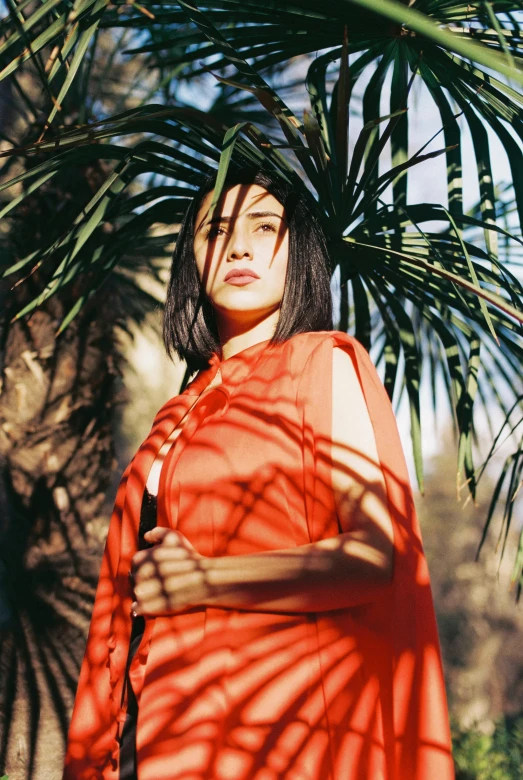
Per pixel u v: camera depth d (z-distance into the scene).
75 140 1.30
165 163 1.51
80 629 1.88
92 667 1.18
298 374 1.09
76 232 1.56
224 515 1.03
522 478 1.61
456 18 1.32
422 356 1.96
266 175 1.27
